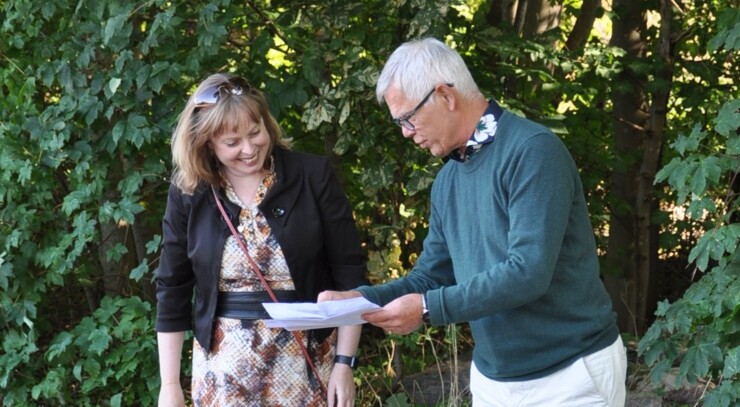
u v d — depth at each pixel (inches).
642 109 250.5
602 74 229.0
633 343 227.0
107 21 168.2
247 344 122.4
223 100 116.2
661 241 257.8
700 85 241.6
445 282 116.5
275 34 188.5
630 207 248.8
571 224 101.9
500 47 199.5
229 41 192.1
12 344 187.3
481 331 106.9
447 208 108.9
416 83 99.8
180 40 178.2
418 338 193.0
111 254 181.5
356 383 203.0
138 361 180.7
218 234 121.8
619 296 257.4
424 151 187.8
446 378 197.9
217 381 124.3
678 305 153.0
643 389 186.7
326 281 127.2
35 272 189.8
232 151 117.3
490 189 100.7
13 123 182.7
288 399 123.3
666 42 233.6
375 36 188.7
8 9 182.5
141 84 169.6
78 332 185.3
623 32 252.8
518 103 191.5
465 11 240.1
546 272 95.4
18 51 190.4
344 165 211.0
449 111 100.7
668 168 146.9
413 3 177.5
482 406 112.3
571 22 289.9
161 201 200.5
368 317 98.4
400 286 112.9
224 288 124.0
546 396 104.7
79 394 195.3
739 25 148.9
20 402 188.2
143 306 183.6
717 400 147.6
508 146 99.1
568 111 244.7
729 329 148.6
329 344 126.6
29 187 183.6
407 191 186.7
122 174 190.2
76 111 176.7
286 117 210.4
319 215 123.3
